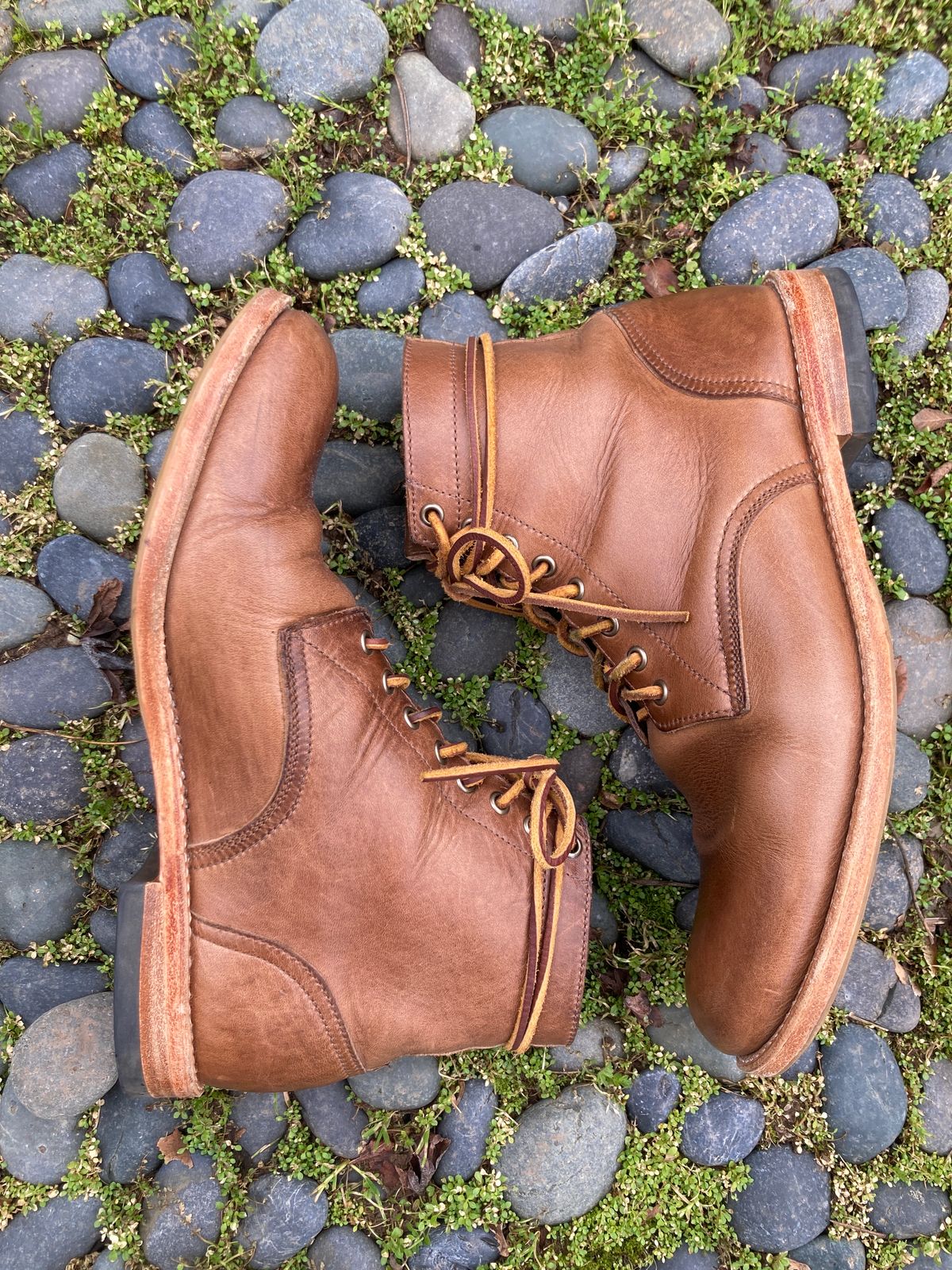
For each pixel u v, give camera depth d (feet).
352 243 1.50
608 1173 1.53
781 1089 1.57
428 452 1.32
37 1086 1.47
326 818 1.25
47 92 1.48
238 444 1.24
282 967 1.26
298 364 1.26
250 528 1.24
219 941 1.25
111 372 1.50
